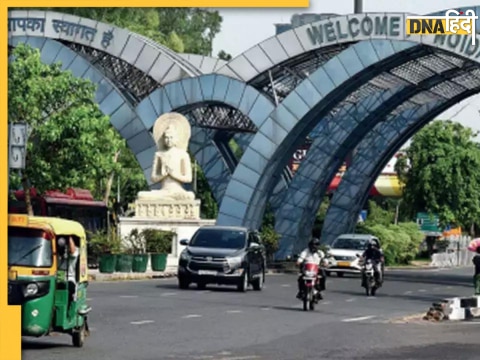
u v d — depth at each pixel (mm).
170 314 31750
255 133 76438
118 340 24328
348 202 85188
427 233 106562
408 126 83875
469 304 33781
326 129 78688
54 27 71312
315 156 79000
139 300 36812
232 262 44125
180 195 64812
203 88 69875
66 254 21891
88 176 57781
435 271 86312
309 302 35531
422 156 105000
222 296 41125
